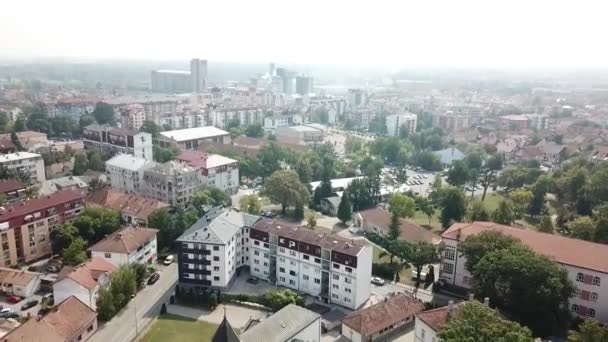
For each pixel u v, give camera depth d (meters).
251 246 165.12
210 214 173.50
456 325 94.06
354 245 145.50
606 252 135.62
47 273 160.00
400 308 132.88
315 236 153.62
